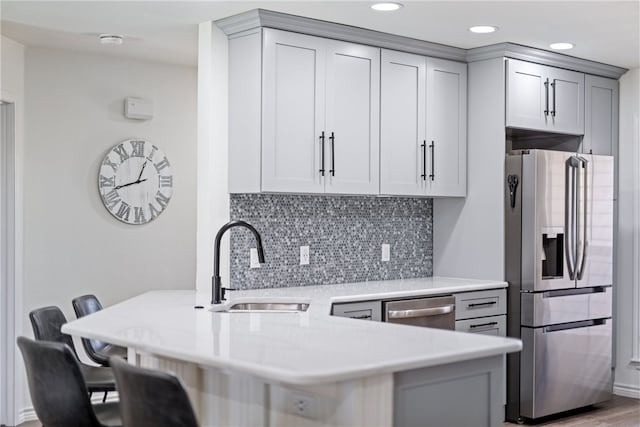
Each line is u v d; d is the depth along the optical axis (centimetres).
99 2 394
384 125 468
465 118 515
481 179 509
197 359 223
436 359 220
